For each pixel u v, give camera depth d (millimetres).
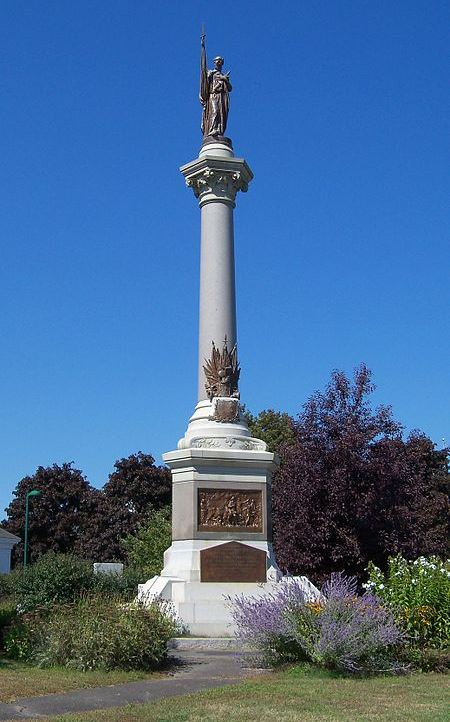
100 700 11938
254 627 14859
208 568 21547
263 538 22484
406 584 15812
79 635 15070
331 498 29422
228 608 20344
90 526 69375
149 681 13750
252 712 10688
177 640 18484
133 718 10375
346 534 29344
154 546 39500
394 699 11625
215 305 25031
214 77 27266
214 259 25391
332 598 14680
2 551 64500
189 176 26328
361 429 30375
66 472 75625
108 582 27672
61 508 74375
